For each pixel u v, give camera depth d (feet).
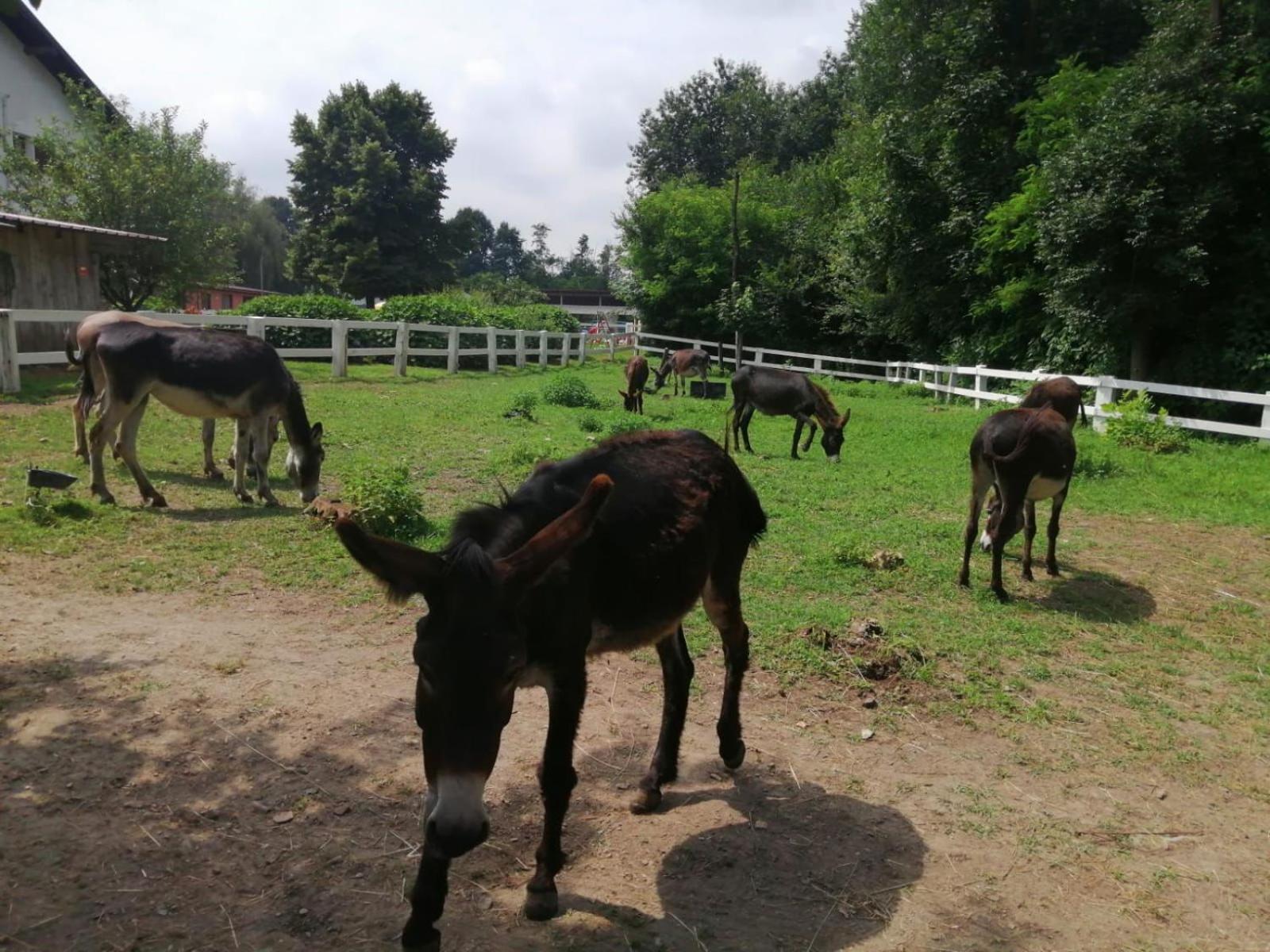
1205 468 41.39
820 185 117.80
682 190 122.72
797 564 25.34
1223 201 54.13
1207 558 28.07
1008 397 67.56
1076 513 33.40
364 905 10.66
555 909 10.65
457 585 8.63
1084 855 12.76
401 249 155.22
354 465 33.17
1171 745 16.16
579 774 14.28
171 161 69.72
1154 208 53.72
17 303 49.47
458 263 171.94
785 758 15.02
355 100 156.15
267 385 27.73
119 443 27.20
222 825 12.14
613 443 12.83
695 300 118.42
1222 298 59.67
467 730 8.26
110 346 26.05
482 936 10.26
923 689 17.78
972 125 77.61
